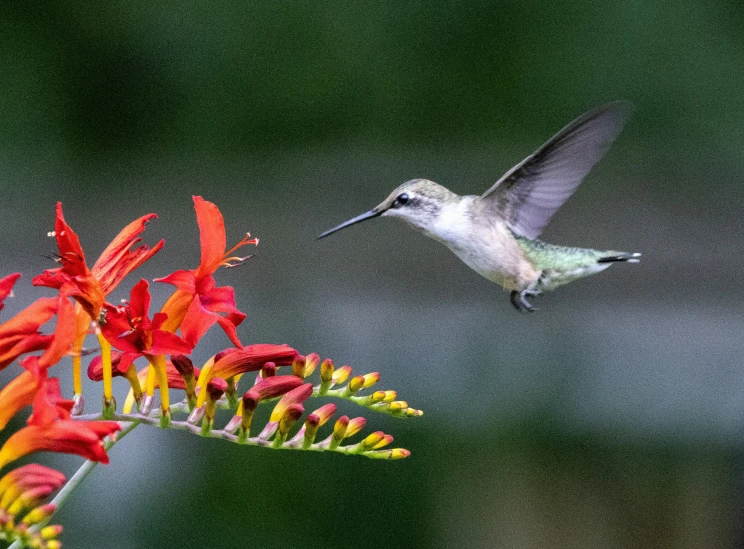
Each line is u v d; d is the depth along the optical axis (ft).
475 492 36.24
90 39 51.31
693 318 42.19
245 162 50.60
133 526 32.81
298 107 51.29
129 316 13.52
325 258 45.27
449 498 35.60
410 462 36.01
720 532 36.04
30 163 49.70
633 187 48.57
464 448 37.37
